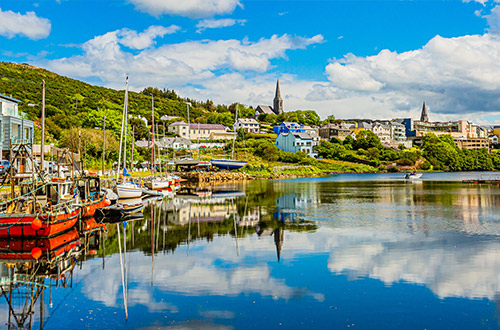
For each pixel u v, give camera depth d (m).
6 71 179.88
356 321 15.78
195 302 17.75
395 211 46.09
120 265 23.69
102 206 44.34
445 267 22.69
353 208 49.28
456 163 192.25
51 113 125.31
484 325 15.41
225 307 17.14
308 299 18.00
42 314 16.67
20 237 27.48
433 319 15.93
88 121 122.56
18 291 19.38
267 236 32.16
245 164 137.00
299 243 29.30
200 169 130.50
